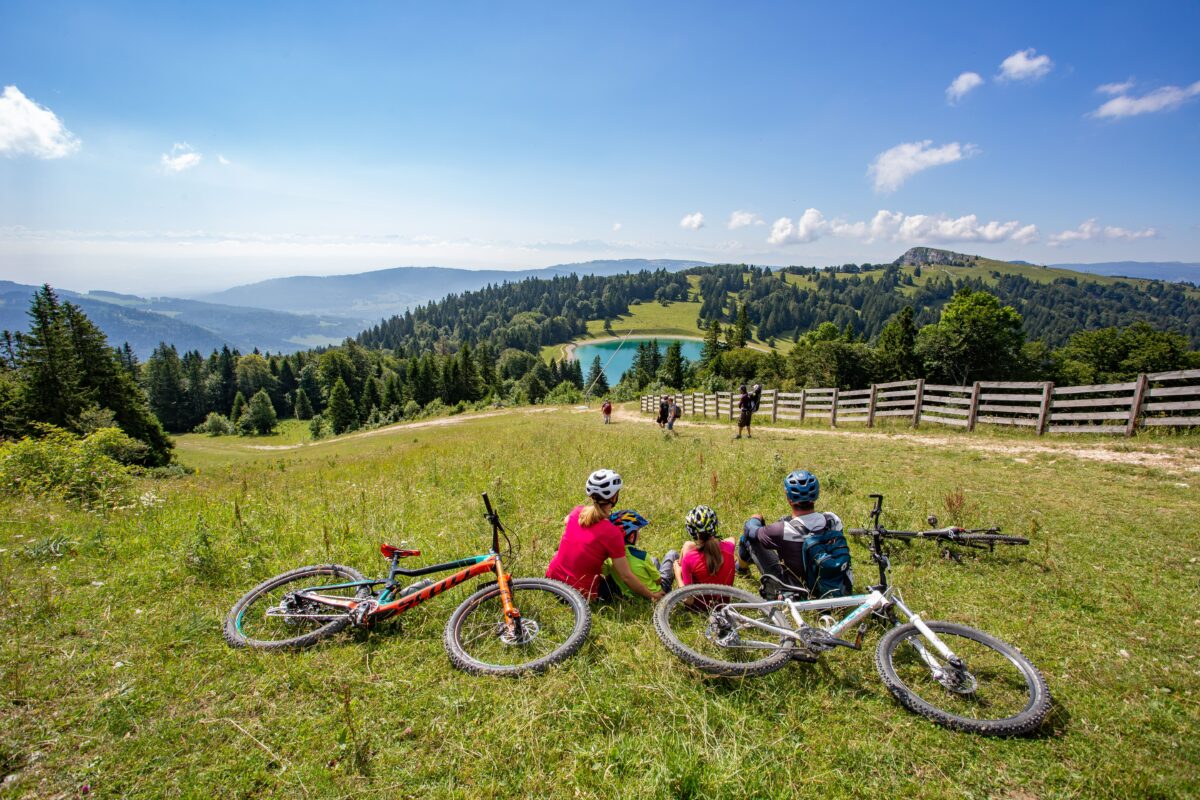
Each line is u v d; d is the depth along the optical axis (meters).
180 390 124.44
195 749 2.86
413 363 117.06
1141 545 5.65
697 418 29.19
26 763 2.73
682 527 6.38
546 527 6.26
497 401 90.00
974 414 14.87
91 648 3.73
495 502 7.33
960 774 2.68
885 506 7.12
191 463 53.88
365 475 11.46
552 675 3.35
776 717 3.08
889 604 3.54
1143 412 11.86
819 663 3.60
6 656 3.58
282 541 5.89
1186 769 2.65
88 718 3.05
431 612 4.21
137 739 2.90
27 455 9.70
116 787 2.62
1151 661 3.62
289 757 2.81
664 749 2.79
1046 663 3.62
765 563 4.09
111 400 49.00
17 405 44.00
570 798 2.54
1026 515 6.72
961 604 4.45
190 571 4.99
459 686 3.32
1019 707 3.16
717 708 3.09
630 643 3.79
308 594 4.09
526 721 2.96
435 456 14.28
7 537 6.07
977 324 53.94
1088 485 8.32
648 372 116.31
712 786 2.56
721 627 3.65
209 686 3.35
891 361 62.28
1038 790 2.58
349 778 2.67
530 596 4.29
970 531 5.36
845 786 2.62
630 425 26.41
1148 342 51.19
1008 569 5.11
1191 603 4.39
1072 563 5.21
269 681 3.39
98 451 10.67
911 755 2.79
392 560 4.29
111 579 4.84
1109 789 2.56
